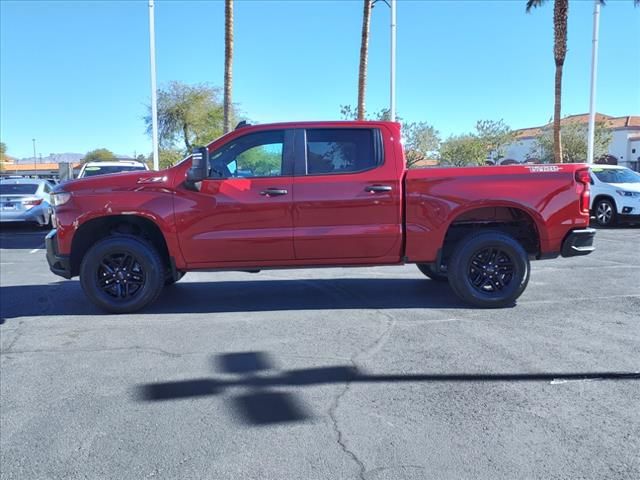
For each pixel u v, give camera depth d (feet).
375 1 75.15
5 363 16.26
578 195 21.12
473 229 22.38
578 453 10.83
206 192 20.77
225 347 17.30
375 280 27.53
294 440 11.49
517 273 21.18
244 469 10.48
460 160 137.08
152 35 74.08
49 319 21.01
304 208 20.77
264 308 22.12
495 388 13.87
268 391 13.94
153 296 21.42
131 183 20.99
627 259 33.45
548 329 18.60
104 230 22.40
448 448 11.08
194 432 11.91
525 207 20.86
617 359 15.69
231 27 71.51
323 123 21.27
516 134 144.05
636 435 11.49
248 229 20.86
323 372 15.11
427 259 21.21
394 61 75.20
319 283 26.96
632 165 153.07
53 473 10.50
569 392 13.57
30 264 35.47
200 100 138.10
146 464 10.72
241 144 21.22
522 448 11.03
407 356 16.17
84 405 13.34
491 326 19.01
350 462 10.64
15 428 12.27
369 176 20.86
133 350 17.19
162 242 22.52
